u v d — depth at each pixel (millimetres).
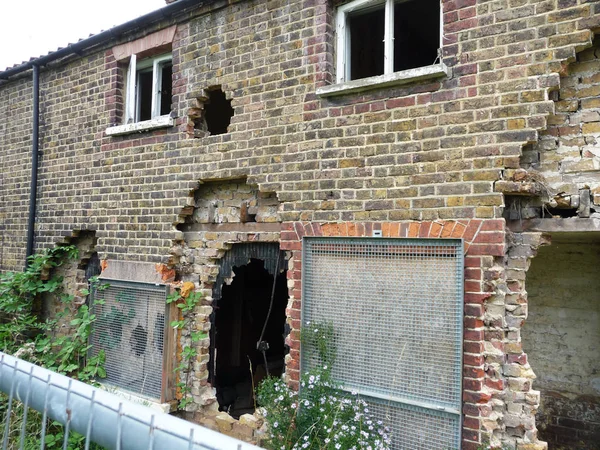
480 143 3688
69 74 6852
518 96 3568
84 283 6641
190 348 5297
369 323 4070
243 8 5113
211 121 7781
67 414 1738
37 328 6988
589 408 5074
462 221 3703
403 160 4016
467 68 3777
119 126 6031
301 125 4602
